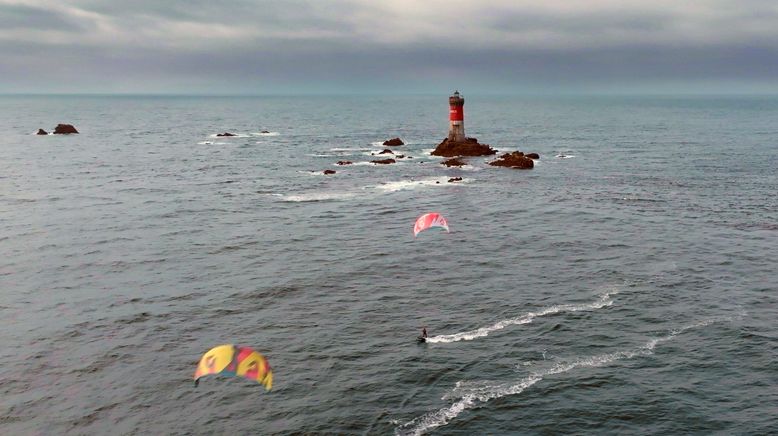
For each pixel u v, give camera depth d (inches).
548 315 1806.1
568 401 1374.3
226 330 1736.0
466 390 1421.0
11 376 1496.1
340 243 2549.2
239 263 2293.3
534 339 1658.5
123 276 2158.0
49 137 7623.0
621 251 2397.9
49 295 1985.7
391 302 1918.1
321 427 1295.5
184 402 1392.7
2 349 1624.0
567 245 2488.9
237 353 1057.5
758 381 1448.1
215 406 1376.7
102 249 2474.2
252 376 1045.2
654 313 1813.5
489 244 2513.5
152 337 1694.1
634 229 2731.3
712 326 1723.7
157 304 1909.4
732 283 2037.4
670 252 2377.0
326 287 2042.3
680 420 1307.8
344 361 1558.8
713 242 2507.4
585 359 1552.7
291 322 1782.7
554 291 1988.2
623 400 1376.7
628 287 2011.6
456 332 1708.9
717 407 1352.1
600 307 1856.5
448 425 1295.5
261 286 2049.7
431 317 1806.1
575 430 1277.1
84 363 1556.3
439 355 1578.5
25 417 1339.8
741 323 1738.4
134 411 1360.7
